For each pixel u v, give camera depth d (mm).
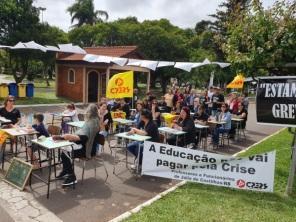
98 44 38594
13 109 9625
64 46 13195
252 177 6488
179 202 5918
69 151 6738
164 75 35344
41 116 8070
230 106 13805
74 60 24094
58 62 25781
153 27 35469
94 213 5527
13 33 23234
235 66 7699
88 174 7535
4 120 8781
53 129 8203
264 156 6410
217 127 11305
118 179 7285
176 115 11180
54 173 7316
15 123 9516
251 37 7199
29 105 20516
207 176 6770
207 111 14055
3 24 23641
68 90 25609
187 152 6812
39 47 12477
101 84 25109
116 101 12883
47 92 30750
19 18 23797
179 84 35844
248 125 16781
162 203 5859
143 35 35062
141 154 7574
